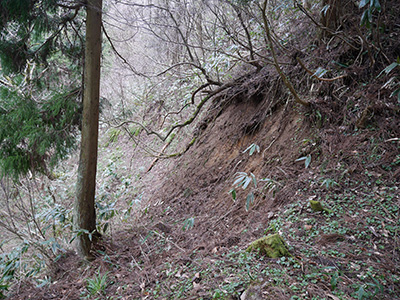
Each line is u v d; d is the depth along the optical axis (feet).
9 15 14.10
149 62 32.55
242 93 21.30
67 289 12.89
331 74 16.28
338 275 8.89
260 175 16.24
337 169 13.47
